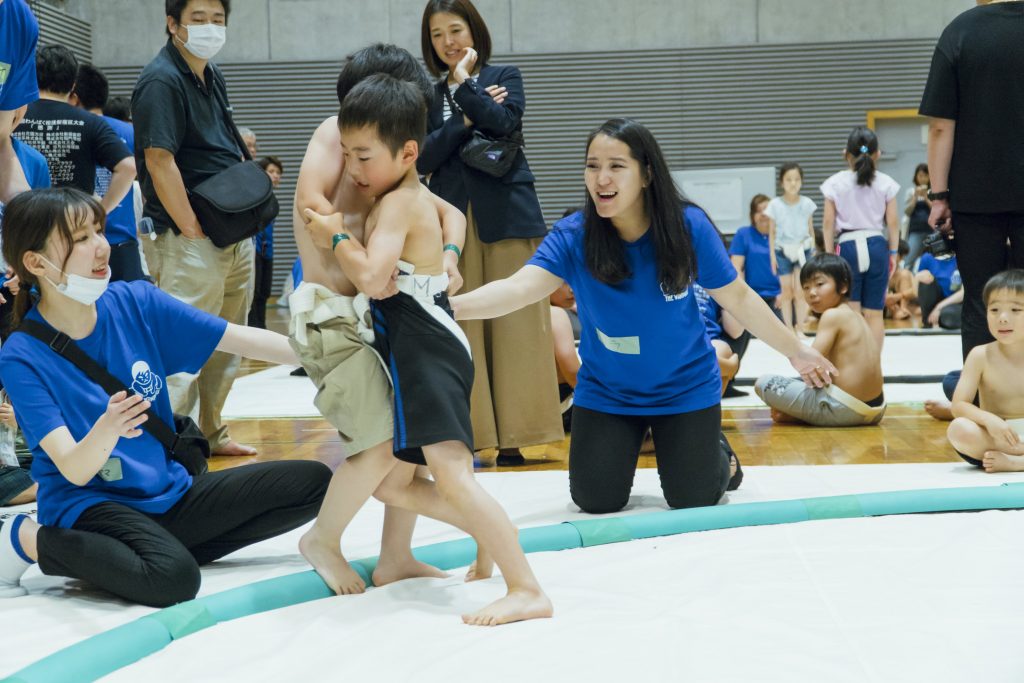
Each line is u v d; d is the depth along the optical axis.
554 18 12.55
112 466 2.38
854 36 12.41
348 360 2.20
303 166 2.25
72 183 4.11
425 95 2.31
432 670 1.77
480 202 3.87
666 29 12.52
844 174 7.03
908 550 2.53
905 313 11.36
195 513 2.48
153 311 2.53
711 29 12.49
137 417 2.22
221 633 2.04
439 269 2.21
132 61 12.36
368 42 12.45
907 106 12.41
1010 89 4.07
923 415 5.12
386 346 2.19
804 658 1.79
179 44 3.95
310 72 12.51
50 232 2.29
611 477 3.10
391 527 2.40
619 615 2.07
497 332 3.96
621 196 2.80
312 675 1.78
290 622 2.10
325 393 2.21
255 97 12.57
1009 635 1.90
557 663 1.80
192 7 3.89
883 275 7.03
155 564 2.24
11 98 3.08
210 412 4.26
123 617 2.18
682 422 3.10
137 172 4.07
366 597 2.26
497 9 12.57
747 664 1.77
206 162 4.09
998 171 4.11
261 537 2.59
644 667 1.77
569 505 3.25
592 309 3.04
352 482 2.26
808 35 12.45
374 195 2.19
